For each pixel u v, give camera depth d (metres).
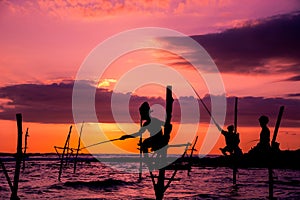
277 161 19.89
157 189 13.53
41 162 87.44
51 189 28.50
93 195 25.39
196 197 23.00
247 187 29.09
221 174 48.44
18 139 16.50
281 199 21.14
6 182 34.69
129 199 23.27
